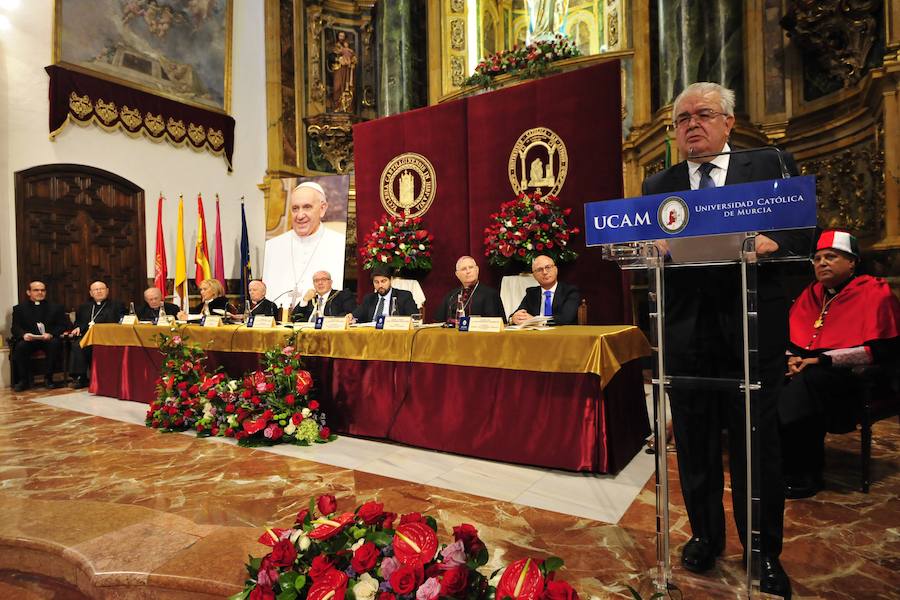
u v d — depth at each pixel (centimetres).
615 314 498
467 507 238
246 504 247
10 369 631
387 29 897
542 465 290
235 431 369
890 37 475
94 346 565
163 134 808
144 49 793
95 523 222
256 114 947
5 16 656
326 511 159
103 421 434
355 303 535
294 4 953
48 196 695
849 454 310
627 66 725
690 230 136
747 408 144
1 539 210
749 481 145
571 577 174
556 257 500
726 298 161
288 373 363
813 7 561
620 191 500
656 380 159
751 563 145
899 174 471
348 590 129
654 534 207
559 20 834
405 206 623
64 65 702
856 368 250
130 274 780
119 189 770
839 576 173
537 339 286
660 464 160
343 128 965
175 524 221
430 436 331
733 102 166
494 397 306
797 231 138
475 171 576
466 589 127
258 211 948
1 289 645
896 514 223
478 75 793
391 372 351
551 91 529
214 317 463
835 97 586
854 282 280
